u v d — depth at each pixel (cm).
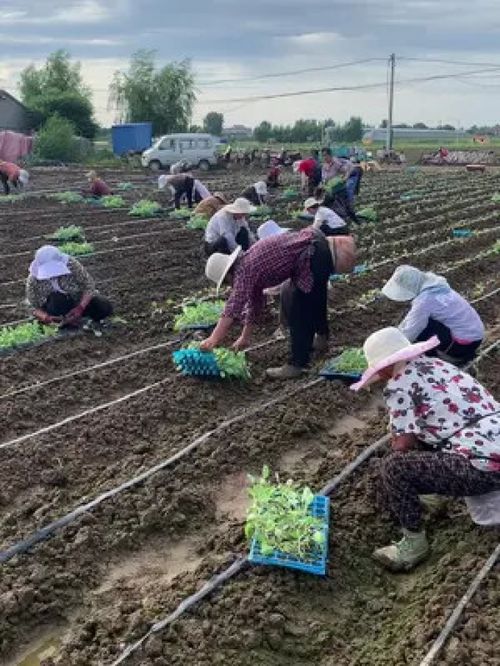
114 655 248
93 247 901
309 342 462
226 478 360
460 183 1808
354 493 334
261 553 284
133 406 429
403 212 1231
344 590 280
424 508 321
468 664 234
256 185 1120
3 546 304
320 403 432
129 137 2991
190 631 255
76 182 1859
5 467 366
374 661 245
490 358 502
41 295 536
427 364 280
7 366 489
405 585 285
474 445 268
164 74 3478
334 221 659
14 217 1168
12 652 260
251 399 448
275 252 424
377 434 391
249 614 261
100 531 315
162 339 548
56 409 434
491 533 294
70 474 362
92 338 546
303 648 252
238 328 557
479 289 697
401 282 417
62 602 277
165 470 357
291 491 295
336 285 688
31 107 3366
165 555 308
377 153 2925
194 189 1157
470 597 262
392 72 3566
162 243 927
